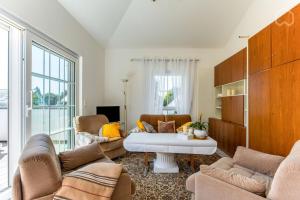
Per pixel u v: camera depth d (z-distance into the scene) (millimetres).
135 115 5195
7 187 2086
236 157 2199
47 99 2760
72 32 3293
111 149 3434
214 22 4242
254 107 2787
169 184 2604
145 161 3201
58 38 2809
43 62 2645
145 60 5070
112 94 5207
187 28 4426
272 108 2381
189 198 2240
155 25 4363
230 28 4406
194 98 5121
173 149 2803
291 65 2076
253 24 3689
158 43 4953
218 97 4746
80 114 3738
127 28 4457
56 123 3031
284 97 2178
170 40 4824
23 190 1326
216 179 1443
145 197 2260
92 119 3793
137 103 5199
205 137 3031
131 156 3859
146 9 3961
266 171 1937
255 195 1252
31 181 1309
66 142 3418
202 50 5125
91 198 1352
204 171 1523
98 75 4727
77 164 2055
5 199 1951
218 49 5109
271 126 2400
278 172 1236
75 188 1352
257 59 2719
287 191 1156
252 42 2857
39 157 1314
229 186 1358
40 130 2566
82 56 3758
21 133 2133
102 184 1393
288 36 2115
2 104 2363
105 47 5105
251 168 2053
